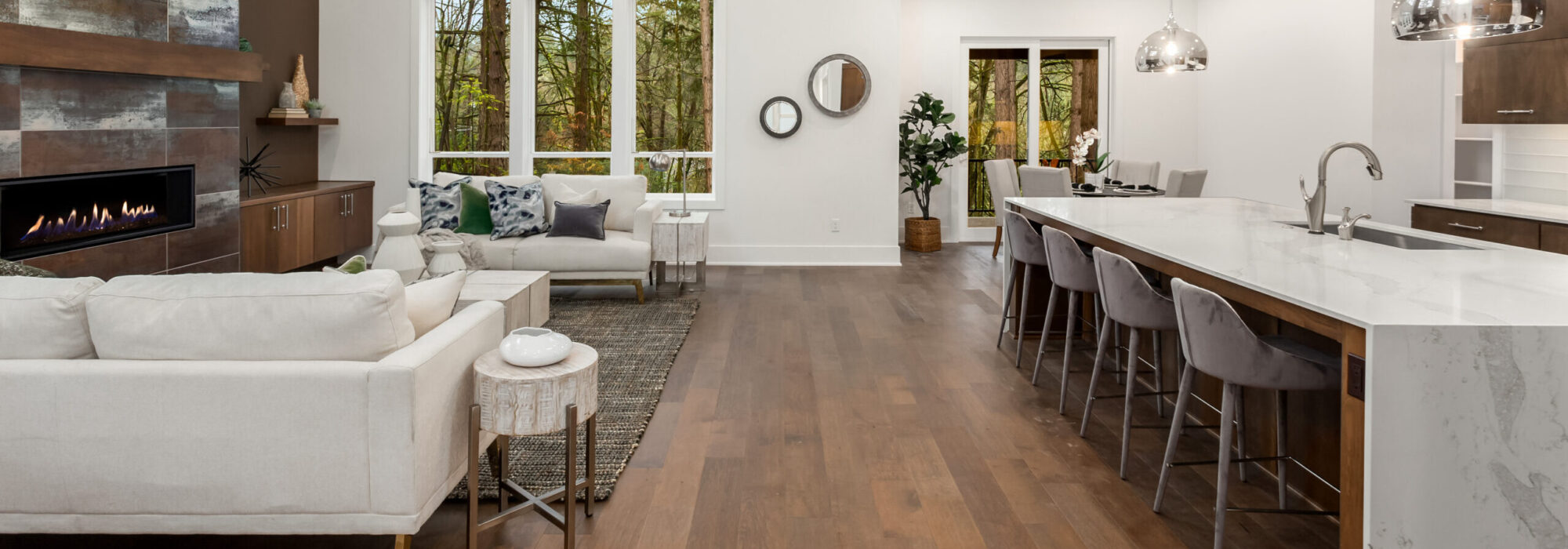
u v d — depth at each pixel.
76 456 2.10
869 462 3.20
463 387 2.40
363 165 8.16
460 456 2.40
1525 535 1.98
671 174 8.36
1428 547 1.98
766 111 8.15
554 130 8.31
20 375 2.08
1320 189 3.61
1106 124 9.88
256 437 2.09
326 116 8.11
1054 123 9.95
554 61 8.26
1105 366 4.57
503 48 8.23
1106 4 9.65
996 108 10.03
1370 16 6.78
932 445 3.38
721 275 7.59
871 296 6.62
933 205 10.08
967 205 10.11
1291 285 2.44
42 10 4.30
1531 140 6.00
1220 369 2.45
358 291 2.14
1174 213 4.48
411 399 2.07
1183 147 9.80
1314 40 7.55
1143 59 5.21
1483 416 1.95
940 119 9.23
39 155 4.29
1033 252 4.53
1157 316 3.01
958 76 9.77
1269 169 8.31
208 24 5.48
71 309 2.15
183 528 2.14
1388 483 1.97
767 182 8.23
